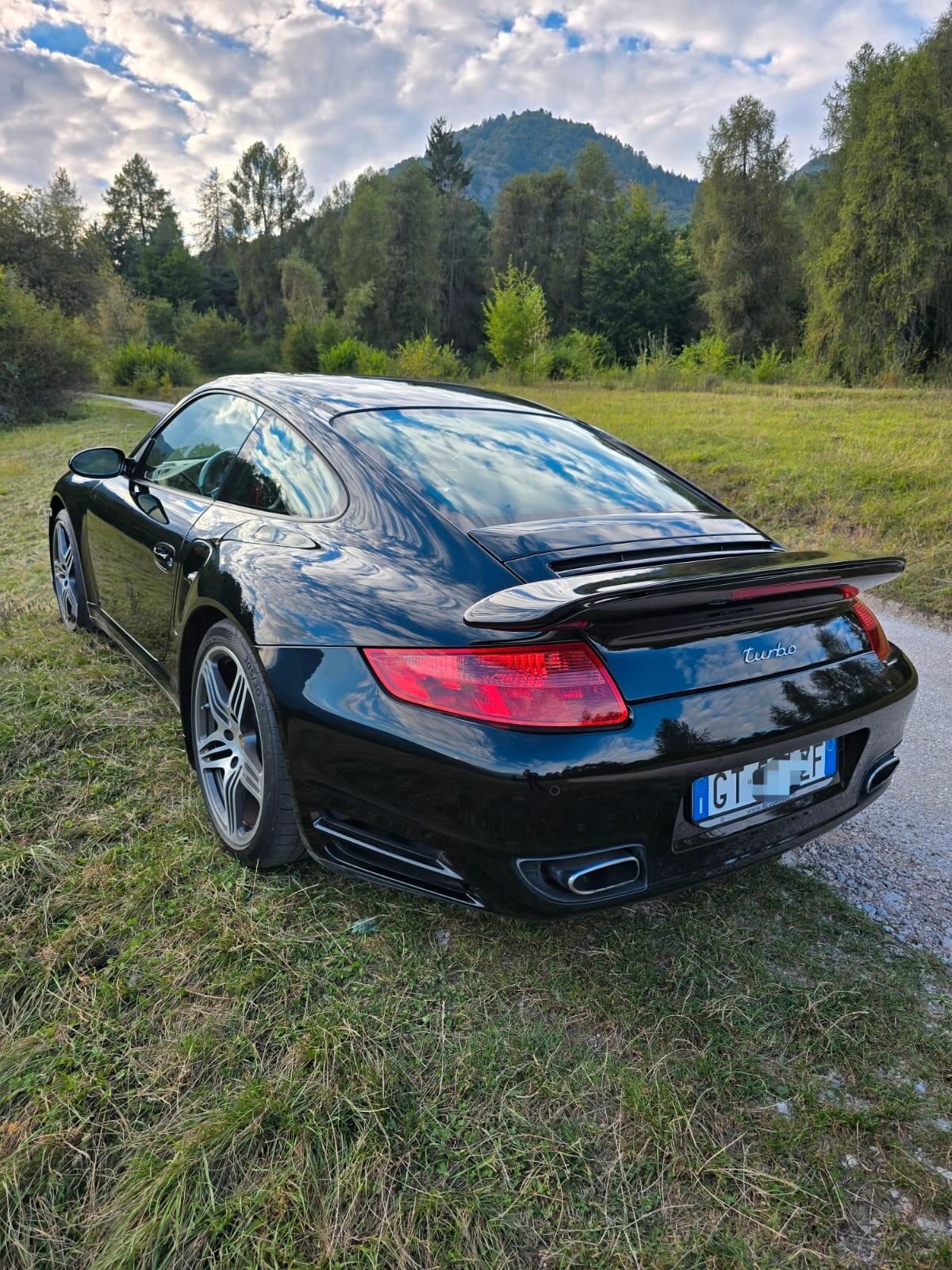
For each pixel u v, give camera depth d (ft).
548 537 6.19
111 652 11.51
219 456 8.77
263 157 296.92
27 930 6.18
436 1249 4.10
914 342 95.81
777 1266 4.12
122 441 44.60
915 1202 4.50
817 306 102.99
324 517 6.92
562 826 5.05
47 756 8.73
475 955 6.21
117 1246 4.00
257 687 6.39
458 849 5.28
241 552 7.06
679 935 6.59
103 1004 5.50
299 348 191.93
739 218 146.00
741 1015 5.74
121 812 7.80
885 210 91.61
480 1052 5.31
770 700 5.68
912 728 11.32
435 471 7.03
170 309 239.71
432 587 5.77
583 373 115.34
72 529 11.70
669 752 5.19
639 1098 5.00
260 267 299.99
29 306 77.10
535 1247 4.16
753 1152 4.75
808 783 6.10
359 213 245.86
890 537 20.97
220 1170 4.41
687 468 29.76
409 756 5.29
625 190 254.88
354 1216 4.22
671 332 197.16
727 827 5.67
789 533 22.41
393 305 236.84
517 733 5.02
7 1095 4.82
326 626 5.88
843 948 6.52
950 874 7.69
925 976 6.23
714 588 4.99
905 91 90.48
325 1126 4.66
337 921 6.47
